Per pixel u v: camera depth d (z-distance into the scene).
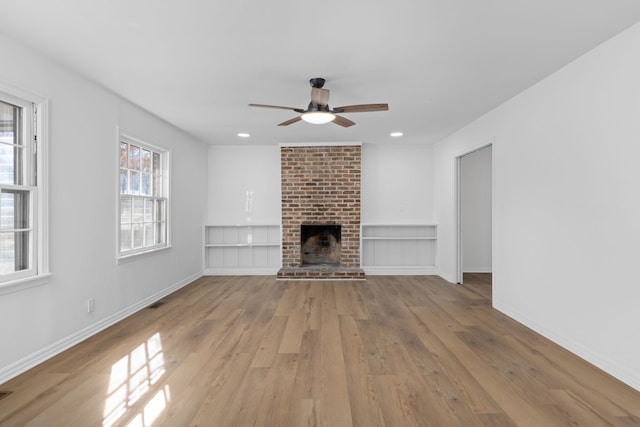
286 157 6.68
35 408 2.22
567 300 3.18
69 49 2.81
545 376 2.66
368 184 6.95
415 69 3.22
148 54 2.90
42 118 2.90
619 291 2.63
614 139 2.67
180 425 2.05
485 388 2.49
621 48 2.59
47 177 2.94
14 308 2.65
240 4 2.21
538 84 3.56
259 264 6.95
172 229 5.36
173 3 2.19
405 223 6.82
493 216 4.48
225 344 3.29
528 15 2.34
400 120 5.03
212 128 5.49
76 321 3.31
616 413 2.18
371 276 6.62
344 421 2.10
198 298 5.01
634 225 2.51
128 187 4.32
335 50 2.85
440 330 3.68
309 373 2.71
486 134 4.68
